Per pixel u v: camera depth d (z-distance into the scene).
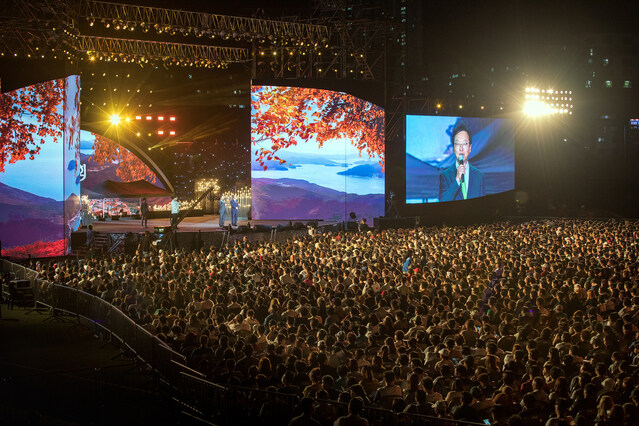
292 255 24.91
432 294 17.88
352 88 51.75
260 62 50.28
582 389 9.75
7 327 20.39
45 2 35.34
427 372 11.59
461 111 57.88
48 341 18.64
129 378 15.30
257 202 51.72
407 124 54.75
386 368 11.84
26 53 36.75
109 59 43.72
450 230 39.81
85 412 12.92
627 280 19.62
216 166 52.91
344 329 14.54
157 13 40.44
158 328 15.72
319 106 51.16
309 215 52.28
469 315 15.99
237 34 42.97
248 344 12.64
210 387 11.80
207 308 17.12
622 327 13.72
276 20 44.44
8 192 35.41
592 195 84.06
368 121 52.72
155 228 37.25
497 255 25.31
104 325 18.42
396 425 9.14
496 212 59.47
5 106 35.34
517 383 10.96
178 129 52.44
